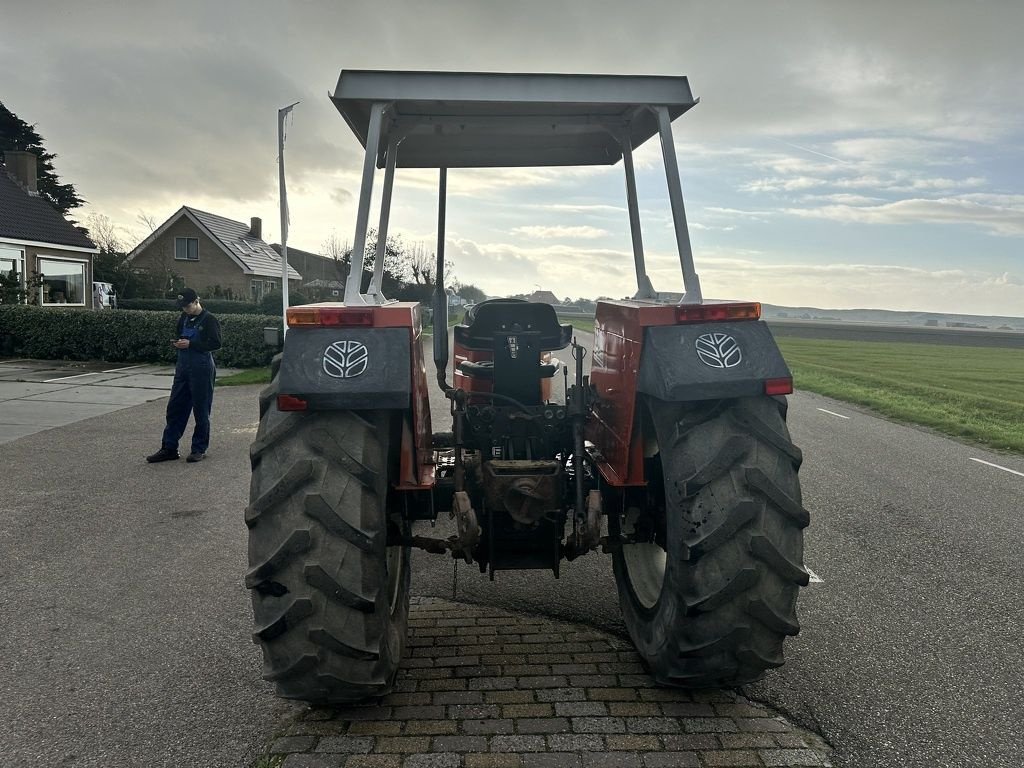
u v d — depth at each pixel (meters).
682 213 2.78
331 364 2.35
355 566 2.30
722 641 2.45
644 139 3.51
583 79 2.76
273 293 31.72
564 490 3.07
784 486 2.44
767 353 2.50
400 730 2.60
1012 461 8.13
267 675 2.38
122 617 3.75
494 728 2.61
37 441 8.20
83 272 28.17
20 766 2.49
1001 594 4.13
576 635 3.43
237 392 12.12
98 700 2.93
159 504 5.83
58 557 4.63
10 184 27.73
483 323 4.36
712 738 2.57
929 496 6.41
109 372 14.52
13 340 16.94
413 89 2.70
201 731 2.70
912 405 12.47
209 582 4.23
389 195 3.37
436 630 3.49
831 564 4.62
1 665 3.23
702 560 2.40
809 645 3.45
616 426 3.10
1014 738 2.67
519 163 4.36
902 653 3.38
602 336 3.47
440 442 3.45
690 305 2.65
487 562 2.93
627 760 2.43
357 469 2.33
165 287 39.41
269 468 2.35
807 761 2.46
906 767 2.48
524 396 3.36
